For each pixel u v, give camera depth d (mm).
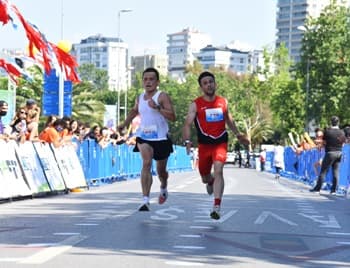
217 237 10031
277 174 38375
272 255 8680
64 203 15211
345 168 22406
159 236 9906
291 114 76562
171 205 14953
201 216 12703
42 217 12125
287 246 9469
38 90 56438
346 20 67938
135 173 33531
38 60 18250
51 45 18000
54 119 19859
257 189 23500
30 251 8375
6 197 15180
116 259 7969
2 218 11930
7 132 15945
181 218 12281
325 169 22781
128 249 8688
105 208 13992
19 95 56188
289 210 14852
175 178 32219
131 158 32375
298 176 36406
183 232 10406
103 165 26250
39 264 7531
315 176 28562
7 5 15547
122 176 30234
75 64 19688
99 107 65312
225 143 11828
